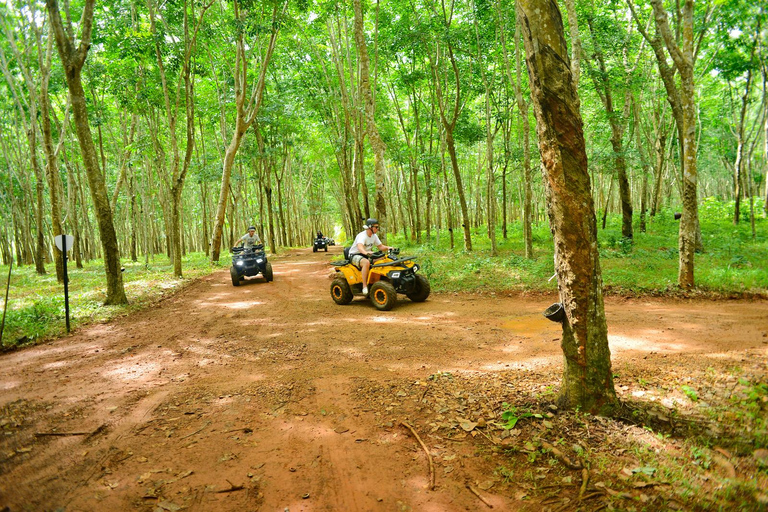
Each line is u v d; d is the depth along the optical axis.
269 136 28.72
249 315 8.33
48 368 5.34
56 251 14.64
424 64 18.12
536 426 3.33
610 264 11.20
